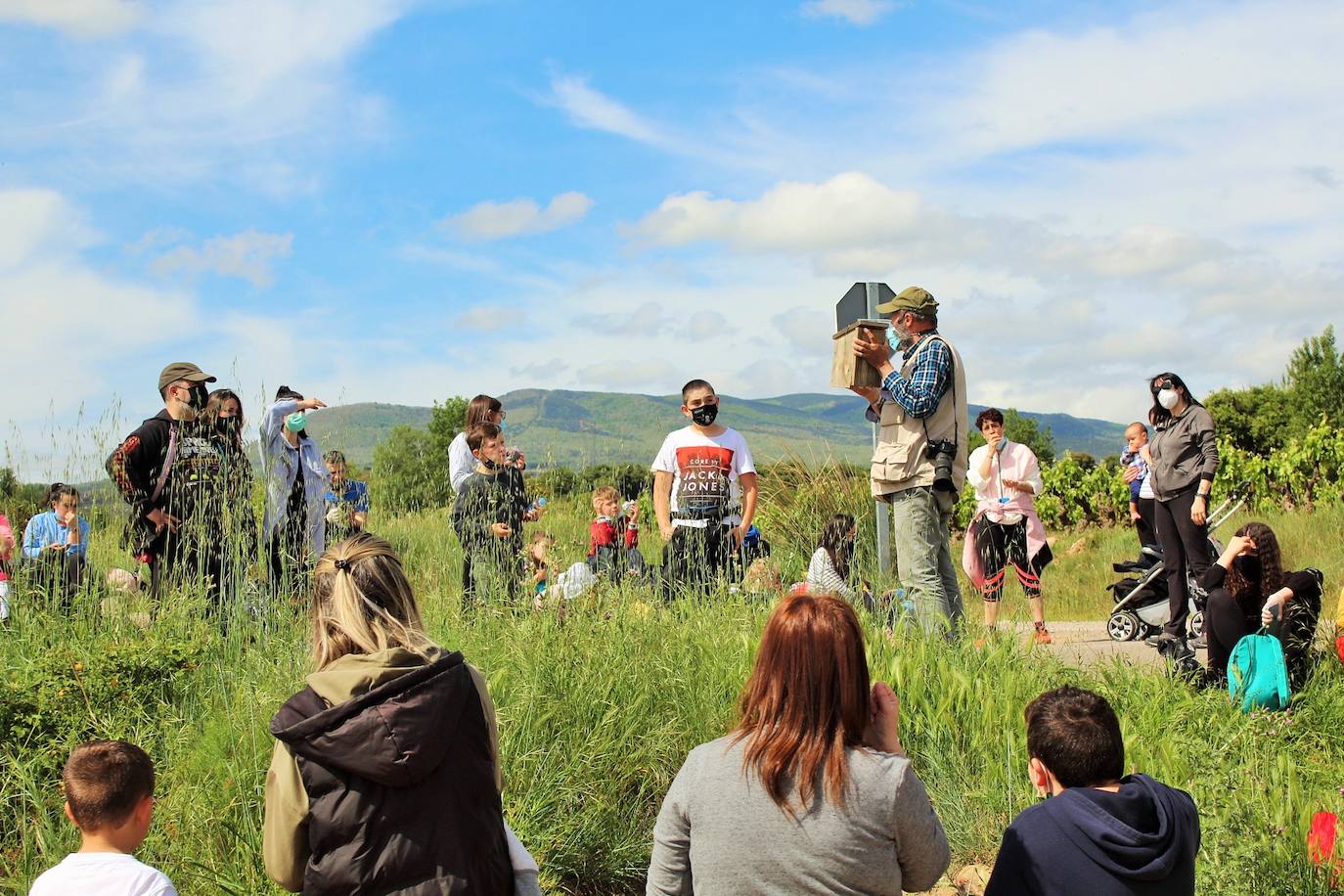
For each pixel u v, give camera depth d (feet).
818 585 24.43
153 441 22.13
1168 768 16.42
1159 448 29.19
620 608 20.97
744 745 9.03
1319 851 13.34
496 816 9.51
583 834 14.79
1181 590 29.01
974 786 17.04
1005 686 19.49
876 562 27.17
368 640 9.23
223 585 20.42
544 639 17.97
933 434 22.58
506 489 23.45
